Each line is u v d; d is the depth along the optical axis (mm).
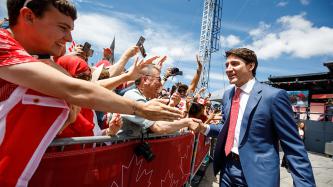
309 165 1837
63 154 1210
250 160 2045
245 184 2127
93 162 1435
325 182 7285
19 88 868
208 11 15984
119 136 1683
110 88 1653
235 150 2227
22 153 859
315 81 14289
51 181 1168
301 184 1771
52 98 911
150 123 1964
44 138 892
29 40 940
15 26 944
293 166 1861
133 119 1853
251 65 2236
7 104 856
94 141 1418
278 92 2016
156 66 2258
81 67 1590
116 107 934
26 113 872
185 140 3490
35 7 891
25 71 791
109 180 1620
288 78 15781
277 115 1979
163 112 1062
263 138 2061
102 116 2244
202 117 4754
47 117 901
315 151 13492
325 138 13188
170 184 2963
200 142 5207
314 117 14500
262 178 1964
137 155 1930
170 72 3375
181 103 4004
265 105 2037
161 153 2502
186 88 4406
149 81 2227
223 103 2578
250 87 2244
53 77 816
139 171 2057
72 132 1387
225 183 2305
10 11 929
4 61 786
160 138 2445
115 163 1671
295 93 15617
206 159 7172
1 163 836
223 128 2371
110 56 3463
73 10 972
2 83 865
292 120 1969
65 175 1240
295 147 1895
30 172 873
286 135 1940
